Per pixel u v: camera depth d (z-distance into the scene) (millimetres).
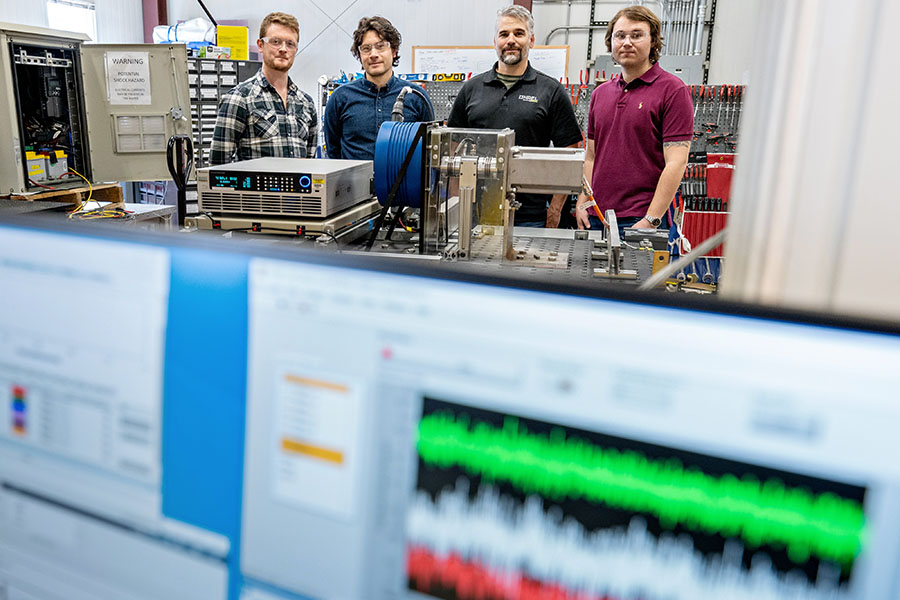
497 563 446
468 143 1814
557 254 1788
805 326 364
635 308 391
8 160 2416
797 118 635
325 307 462
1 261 563
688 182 4148
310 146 3195
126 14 5816
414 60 5297
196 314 499
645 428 398
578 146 2955
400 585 471
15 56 2385
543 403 418
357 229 1959
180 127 2797
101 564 567
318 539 488
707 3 5191
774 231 664
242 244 480
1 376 586
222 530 518
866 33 597
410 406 451
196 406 511
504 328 420
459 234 1746
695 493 396
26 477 589
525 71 2859
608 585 423
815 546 379
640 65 2588
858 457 363
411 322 442
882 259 632
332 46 5836
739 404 379
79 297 536
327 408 473
